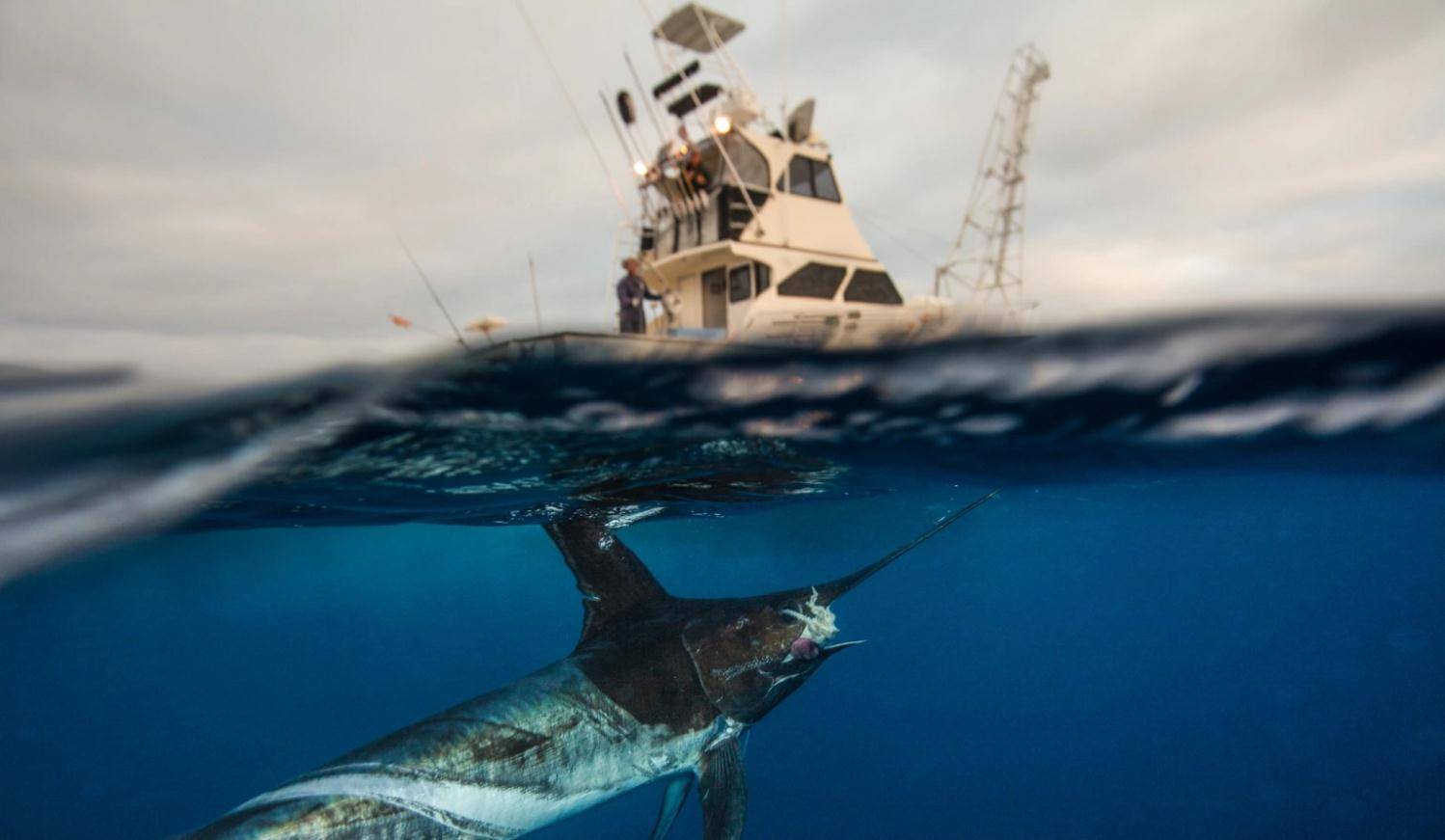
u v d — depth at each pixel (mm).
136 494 5328
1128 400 5742
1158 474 9633
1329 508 15836
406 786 3789
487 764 4070
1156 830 13703
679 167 10352
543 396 5328
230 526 8594
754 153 10383
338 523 9359
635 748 4664
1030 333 4973
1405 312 3963
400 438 5602
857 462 8023
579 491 7809
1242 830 13492
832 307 10281
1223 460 8312
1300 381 5141
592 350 5004
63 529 5473
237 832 3352
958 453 7680
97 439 4383
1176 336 4605
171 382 4605
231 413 4719
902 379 5434
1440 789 16141
